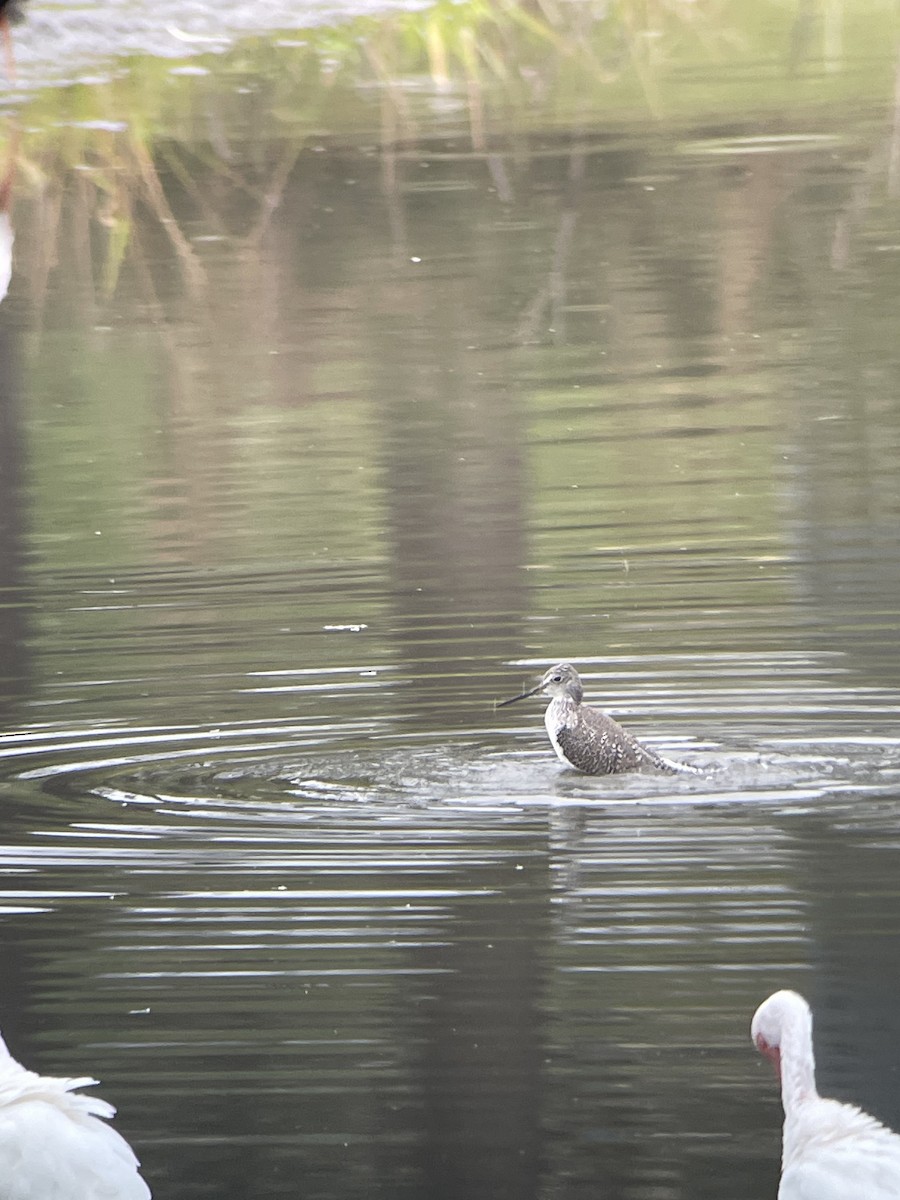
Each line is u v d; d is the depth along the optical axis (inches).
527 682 549.0
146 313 960.9
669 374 876.0
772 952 379.2
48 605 636.7
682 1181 311.4
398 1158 317.7
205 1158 319.9
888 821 442.6
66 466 797.9
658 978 371.6
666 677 547.5
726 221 1010.1
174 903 407.8
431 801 466.0
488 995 366.3
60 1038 356.5
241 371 898.1
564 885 411.5
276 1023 358.9
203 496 752.3
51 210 969.5
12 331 949.2
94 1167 289.6
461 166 1055.6
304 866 425.1
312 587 646.5
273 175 1033.5
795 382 853.2
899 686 532.4
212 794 471.8
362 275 985.5
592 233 1000.9
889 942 381.4
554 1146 318.3
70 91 974.4
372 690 546.6
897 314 928.9
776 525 681.6
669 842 434.9
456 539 685.9
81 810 461.7
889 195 1011.9
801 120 1076.5
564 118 1093.8
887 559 641.0
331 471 773.3
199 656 578.9
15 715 532.1
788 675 543.2
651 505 713.6
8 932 396.2
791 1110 304.2
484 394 855.7
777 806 454.9
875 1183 281.6
